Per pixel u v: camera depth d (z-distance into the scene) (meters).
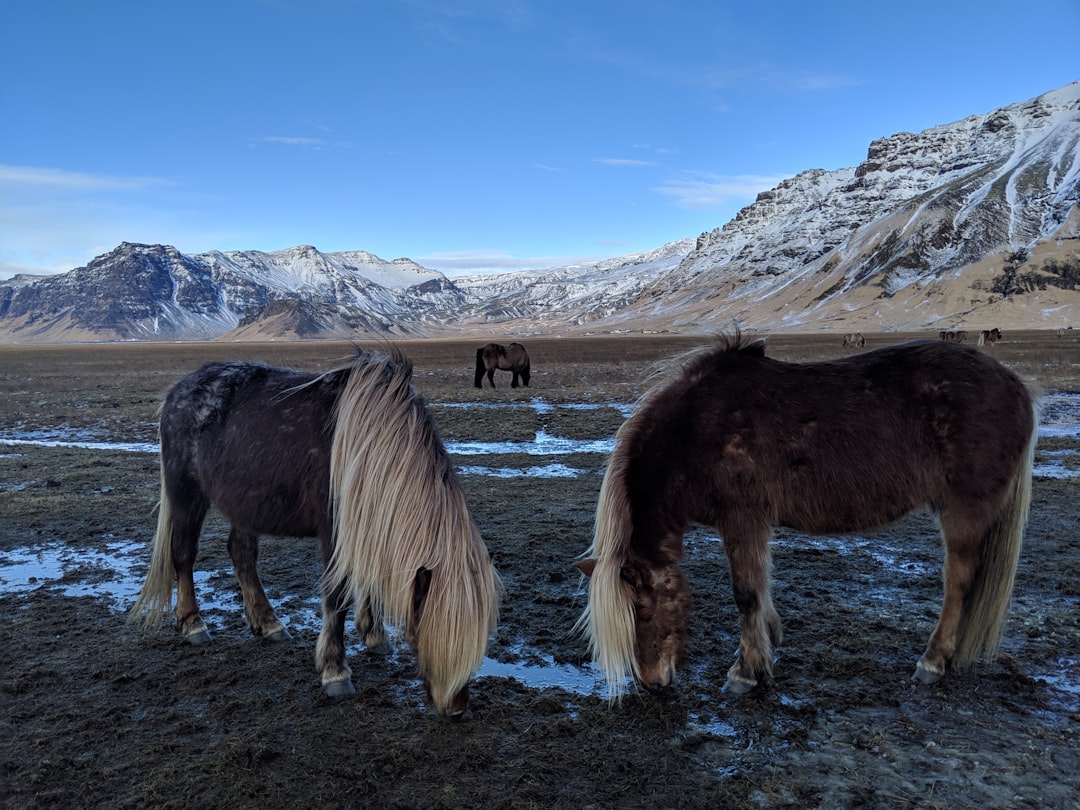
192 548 4.57
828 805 2.93
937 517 4.02
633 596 3.55
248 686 4.04
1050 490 8.41
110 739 3.49
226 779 3.13
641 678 3.55
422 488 3.33
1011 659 4.20
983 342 49.62
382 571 3.37
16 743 3.46
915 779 3.10
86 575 5.98
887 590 5.46
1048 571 5.70
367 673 4.22
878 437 3.71
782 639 4.46
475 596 3.21
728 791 3.02
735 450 3.72
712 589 5.52
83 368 42.88
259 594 4.67
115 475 10.23
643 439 3.79
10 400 21.98
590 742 3.42
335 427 3.68
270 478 3.89
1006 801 2.94
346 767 3.20
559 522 7.45
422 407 3.55
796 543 6.77
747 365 3.97
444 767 3.22
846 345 53.22
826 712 3.68
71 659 4.41
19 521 7.68
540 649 4.54
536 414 16.89
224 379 4.36
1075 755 3.27
